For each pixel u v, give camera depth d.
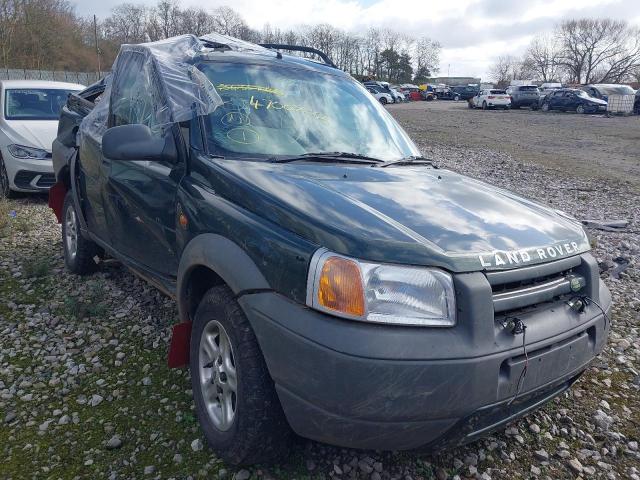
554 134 23.61
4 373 3.55
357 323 2.20
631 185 12.20
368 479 2.72
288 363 2.27
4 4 40.47
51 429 3.02
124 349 3.86
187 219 3.04
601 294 2.95
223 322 2.63
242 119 3.44
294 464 2.77
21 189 7.96
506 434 3.13
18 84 9.19
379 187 2.96
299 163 3.21
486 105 42.47
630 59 88.56
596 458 2.99
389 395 2.13
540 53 97.31
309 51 4.64
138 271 3.83
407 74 99.31
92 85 5.59
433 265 2.30
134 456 2.82
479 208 2.91
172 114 3.32
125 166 3.80
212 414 2.83
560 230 2.92
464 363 2.19
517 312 2.49
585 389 3.64
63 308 4.47
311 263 2.28
